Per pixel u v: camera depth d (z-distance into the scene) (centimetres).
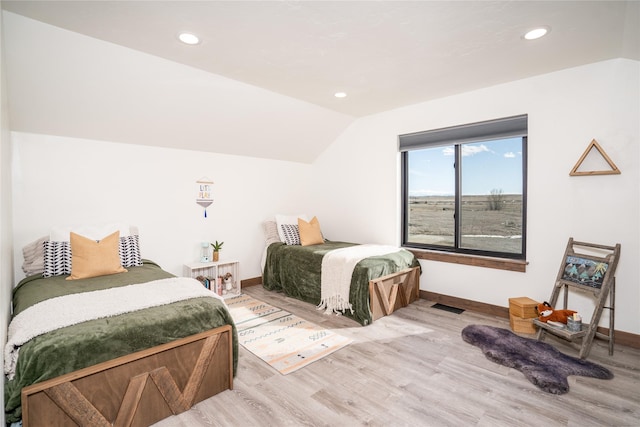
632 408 185
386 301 327
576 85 279
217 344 198
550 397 195
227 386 204
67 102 266
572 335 241
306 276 371
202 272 393
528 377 215
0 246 146
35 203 285
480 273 339
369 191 439
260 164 455
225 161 418
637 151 254
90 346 157
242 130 383
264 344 264
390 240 419
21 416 145
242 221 438
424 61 263
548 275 298
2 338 144
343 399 194
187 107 318
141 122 315
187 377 186
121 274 268
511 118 319
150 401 173
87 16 196
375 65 270
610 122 265
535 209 303
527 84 304
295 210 502
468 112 342
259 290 424
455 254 355
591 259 262
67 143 301
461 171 366
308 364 234
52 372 146
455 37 224
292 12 192
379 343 267
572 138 283
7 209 216
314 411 183
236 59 258
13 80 233
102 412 158
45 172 290
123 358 163
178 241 377
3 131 192
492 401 192
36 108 262
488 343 263
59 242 274
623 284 262
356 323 310
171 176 370
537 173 301
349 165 462
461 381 212
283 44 232
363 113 423
